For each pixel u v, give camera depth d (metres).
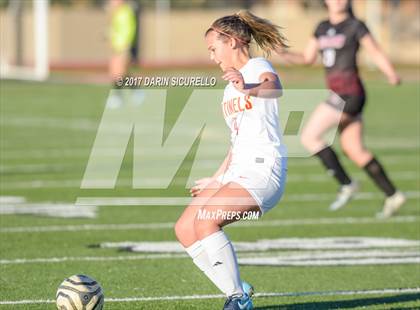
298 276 28.42
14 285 26.53
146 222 36.91
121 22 98.44
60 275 27.88
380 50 38.25
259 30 21.75
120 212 38.97
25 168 51.03
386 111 87.12
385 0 168.25
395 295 26.12
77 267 29.00
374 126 74.62
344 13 38.44
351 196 38.94
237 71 20.53
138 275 28.14
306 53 39.16
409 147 62.38
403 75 135.25
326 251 32.16
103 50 161.25
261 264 30.06
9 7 151.00
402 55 165.88
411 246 33.12
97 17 160.88
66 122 74.12
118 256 30.75
